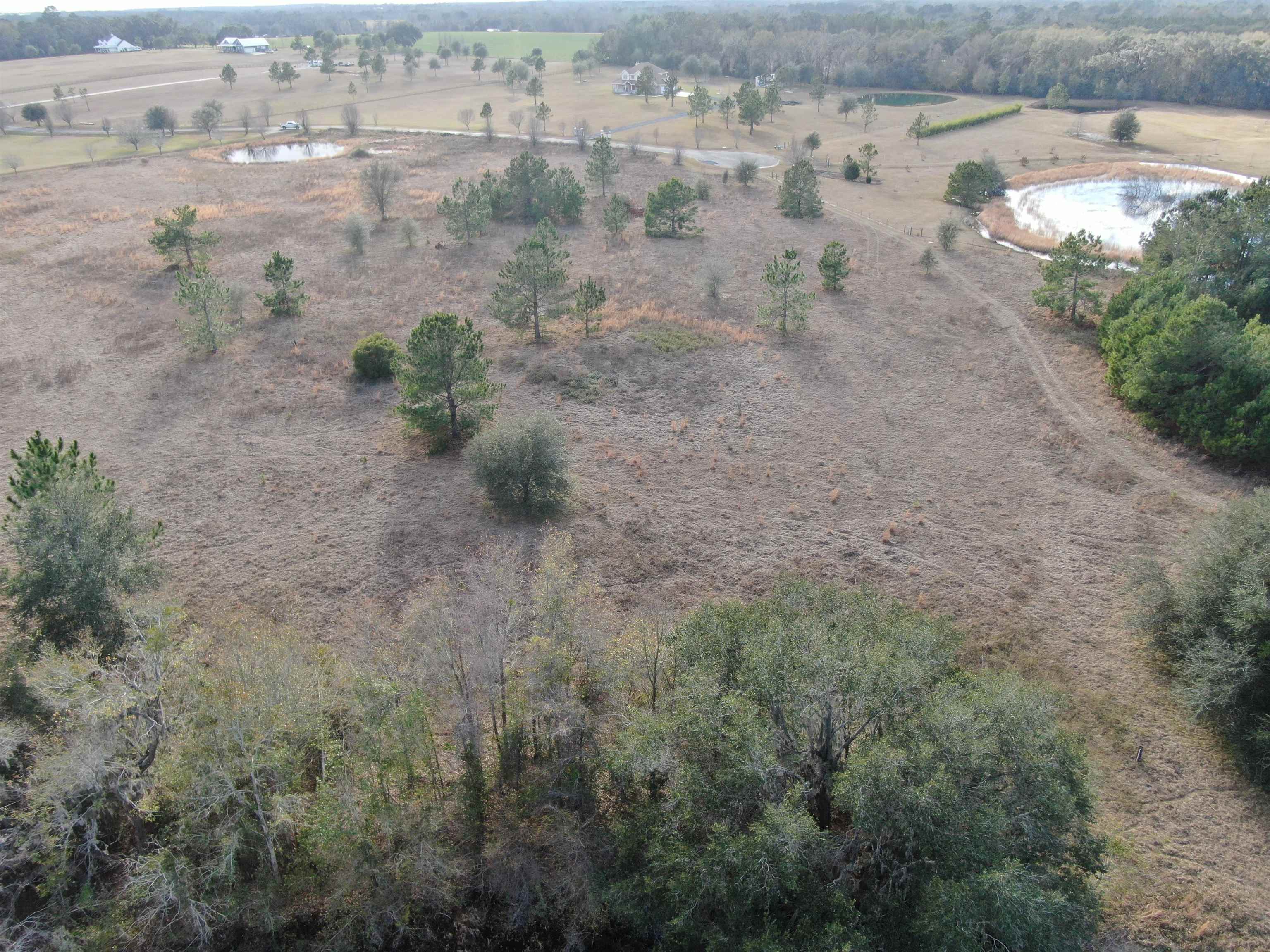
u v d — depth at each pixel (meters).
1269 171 97.06
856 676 20.44
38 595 25.66
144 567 28.48
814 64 183.25
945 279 65.56
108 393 46.25
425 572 32.97
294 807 19.97
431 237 75.12
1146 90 150.62
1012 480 40.16
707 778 20.23
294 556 33.88
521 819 21.56
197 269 60.41
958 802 18.36
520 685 22.81
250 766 19.28
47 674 21.58
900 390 48.47
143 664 21.44
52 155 108.50
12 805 20.77
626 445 42.53
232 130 132.75
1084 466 41.06
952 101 158.88
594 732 22.48
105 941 18.92
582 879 20.31
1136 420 44.59
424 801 21.39
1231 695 26.06
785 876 18.03
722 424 44.78
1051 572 34.25
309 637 29.48
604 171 89.62
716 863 18.38
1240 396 40.12
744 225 80.25
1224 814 24.64
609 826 21.92
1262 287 53.38
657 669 23.94
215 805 19.17
